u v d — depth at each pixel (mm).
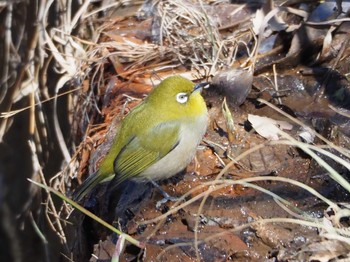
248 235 6305
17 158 11281
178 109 6949
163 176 7074
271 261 6055
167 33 9055
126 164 6996
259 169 7074
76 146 8883
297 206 6547
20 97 9422
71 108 9188
